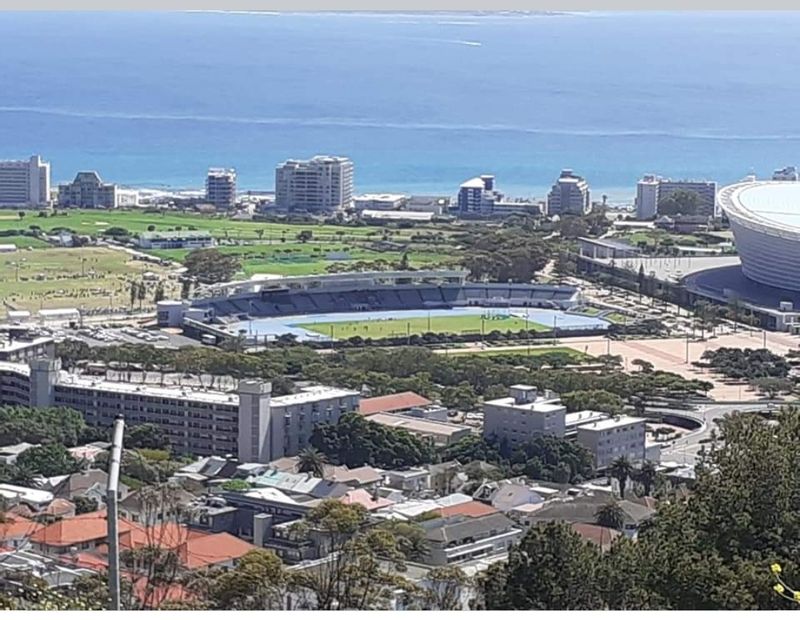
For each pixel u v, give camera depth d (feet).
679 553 158.40
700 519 166.20
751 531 162.40
